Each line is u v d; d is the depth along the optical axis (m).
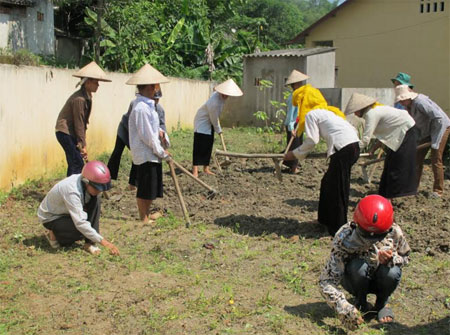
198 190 9.31
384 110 7.60
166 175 10.48
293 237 6.90
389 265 4.58
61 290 5.28
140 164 7.29
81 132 7.95
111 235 6.91
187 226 7.29
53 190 6.20
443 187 9.36
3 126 8.54
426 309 5.05
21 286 5.34
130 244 6.64
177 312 4.85
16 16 22.11
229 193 9.16
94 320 4.71
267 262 6.14
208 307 4.95
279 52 19.83
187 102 18.28
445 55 24.70
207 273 5.82
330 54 20.23
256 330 4.56
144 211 7.50
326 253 6.41
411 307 5.09
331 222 6.80
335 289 4.48
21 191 8.76
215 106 9.97
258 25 31.86
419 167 9.09
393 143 7.59
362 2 26.20
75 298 5.11
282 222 7.60
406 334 4.56
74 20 27.06
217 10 28.72
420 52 25.27
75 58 25.98
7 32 21.72
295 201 8.75
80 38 26.14
